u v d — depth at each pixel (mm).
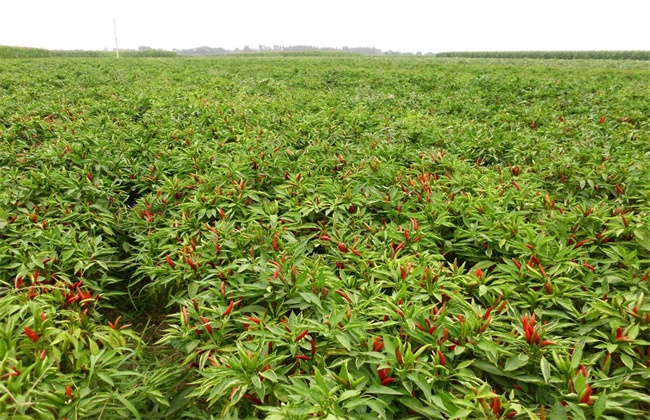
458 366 2119
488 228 3406
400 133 6156
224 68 17234
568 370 2068
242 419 2154
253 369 2119
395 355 2137
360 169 4648
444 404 1941
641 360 2268
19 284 2738
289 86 12477
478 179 4383
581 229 3422
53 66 15500
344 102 8852
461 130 6281
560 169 4625
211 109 7160
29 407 1897
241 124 6617
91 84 11438
